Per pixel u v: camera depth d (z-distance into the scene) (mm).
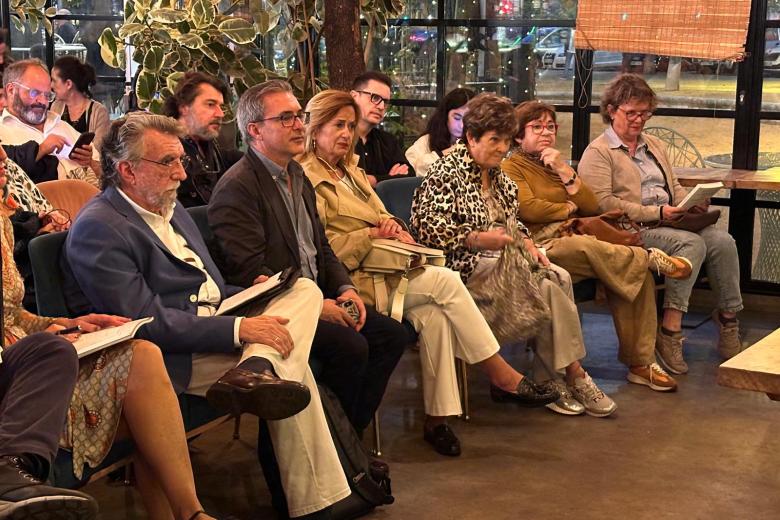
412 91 6328
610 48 5797
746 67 5656
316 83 6109
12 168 3373
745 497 3404
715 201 5867
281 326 2961
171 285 3025
